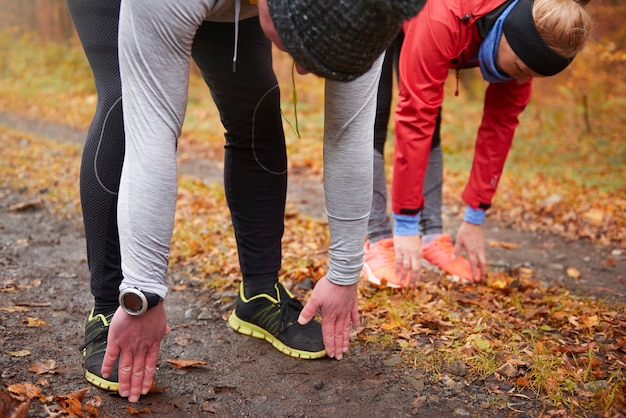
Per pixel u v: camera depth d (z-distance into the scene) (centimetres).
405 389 197
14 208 402
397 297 271
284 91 1094
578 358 215
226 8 157
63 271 293
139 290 157
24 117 1013
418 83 241
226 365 211
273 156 210
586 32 218
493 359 212
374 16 124
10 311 237
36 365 195
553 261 371
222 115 205
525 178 622
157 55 147
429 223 311
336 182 177
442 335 233
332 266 190
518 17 222
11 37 1495
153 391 189
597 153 734
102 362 186
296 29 131
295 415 183
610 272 350
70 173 543
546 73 226
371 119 175
